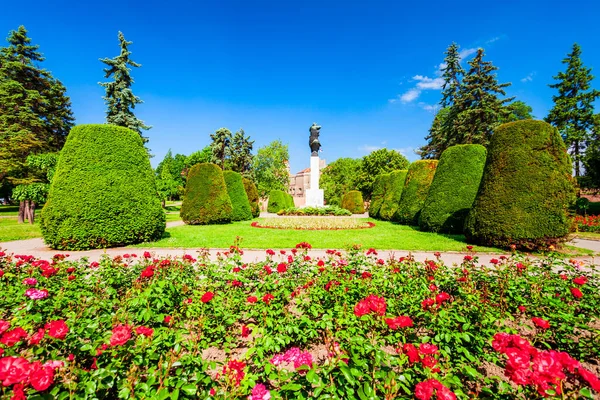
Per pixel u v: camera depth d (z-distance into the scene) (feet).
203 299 10.07
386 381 5.96
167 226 51.49
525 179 27.94
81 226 28.55
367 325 9.16
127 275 14.69
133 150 32.99
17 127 79.30
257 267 15.70
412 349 6.37
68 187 28.84
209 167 54.34
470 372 6.96
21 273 14.83
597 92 84.53
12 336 6.23
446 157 42.37
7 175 73.82
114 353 6.60
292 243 32.53
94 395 5.75
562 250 27.96
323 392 6.17
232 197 64.28
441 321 8.86
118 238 30.25
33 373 4.93
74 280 13.26
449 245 30.83
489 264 23.68
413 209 53.31
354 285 12.51
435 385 5.25
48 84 94.02
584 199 64.69
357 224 52.16
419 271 15.24
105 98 76.18
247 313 11.05
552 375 5.14
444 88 99.45
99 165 30.27
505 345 6.26
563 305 11.24
